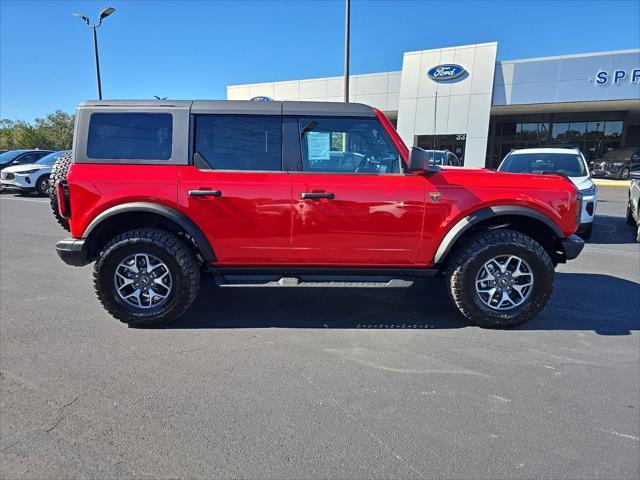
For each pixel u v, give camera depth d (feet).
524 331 12.78
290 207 12.25
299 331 12.64
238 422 8.17
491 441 7.70
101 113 12.21
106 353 11.01
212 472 6.84
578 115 95.66
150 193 12.03
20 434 7.72
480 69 81.61
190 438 7.68
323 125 12.48
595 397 9.20
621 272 19.38
